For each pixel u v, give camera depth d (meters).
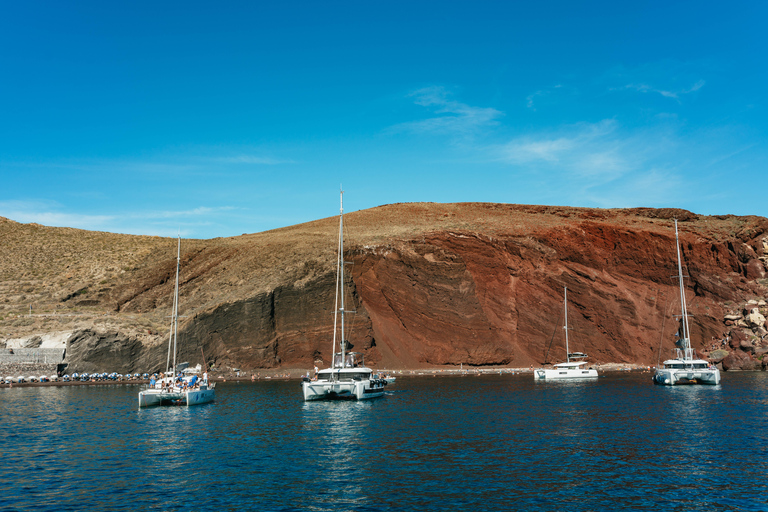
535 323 99.88
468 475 27.44
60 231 135.50
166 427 40.75
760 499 23.83
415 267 100.44
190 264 109.88
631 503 23.47
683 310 75.25
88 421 43.62
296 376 83.94
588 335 99.50
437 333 96.88
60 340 82.31
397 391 63.56
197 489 25.59
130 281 106.00
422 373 88.69
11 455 32.22
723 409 47.00
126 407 51.50
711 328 99.94
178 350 83.88
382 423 41.75
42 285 106.00
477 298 100.38
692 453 31.47
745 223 123.19
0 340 81.62
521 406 50.19
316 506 23.33
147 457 31.58
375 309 99.25
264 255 106.44
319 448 33.47
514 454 31.55
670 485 25.72
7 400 57.06
